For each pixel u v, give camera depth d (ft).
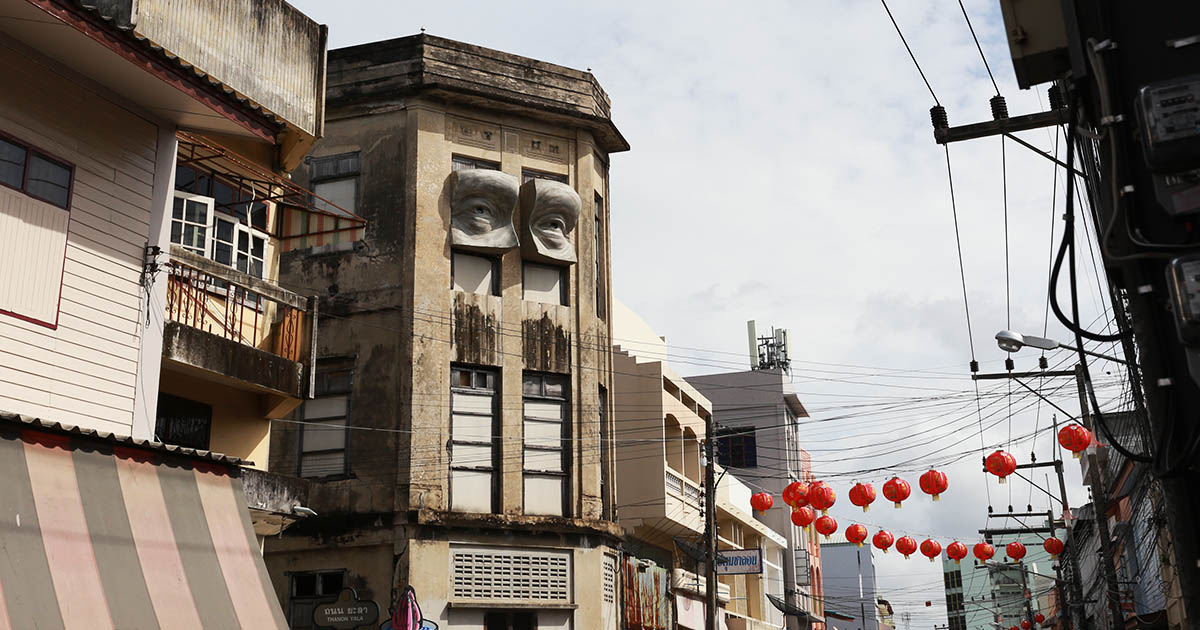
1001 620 273.33
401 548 70.03
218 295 50.57
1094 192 18.76
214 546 34.37
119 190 39.58
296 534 72.64
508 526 73.00
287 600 71.82
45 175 36.52
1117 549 115.44
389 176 77.71
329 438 74.43
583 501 77.25
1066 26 17.80
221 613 32.42
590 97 84.48
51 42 35.78
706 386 172.55
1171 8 16.52
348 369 75.46
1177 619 83.46
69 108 37.68
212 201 50.24
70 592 27.89
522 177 81.41
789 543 165.78
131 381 39.01
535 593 73.26
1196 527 15.94
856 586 241.35
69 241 37.17
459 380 75.56
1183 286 14.99
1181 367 16.14
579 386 79.61
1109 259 16.65
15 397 34.47
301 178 78.95
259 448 51.60
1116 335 20.06
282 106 51.60
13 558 27.09
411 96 78.59
